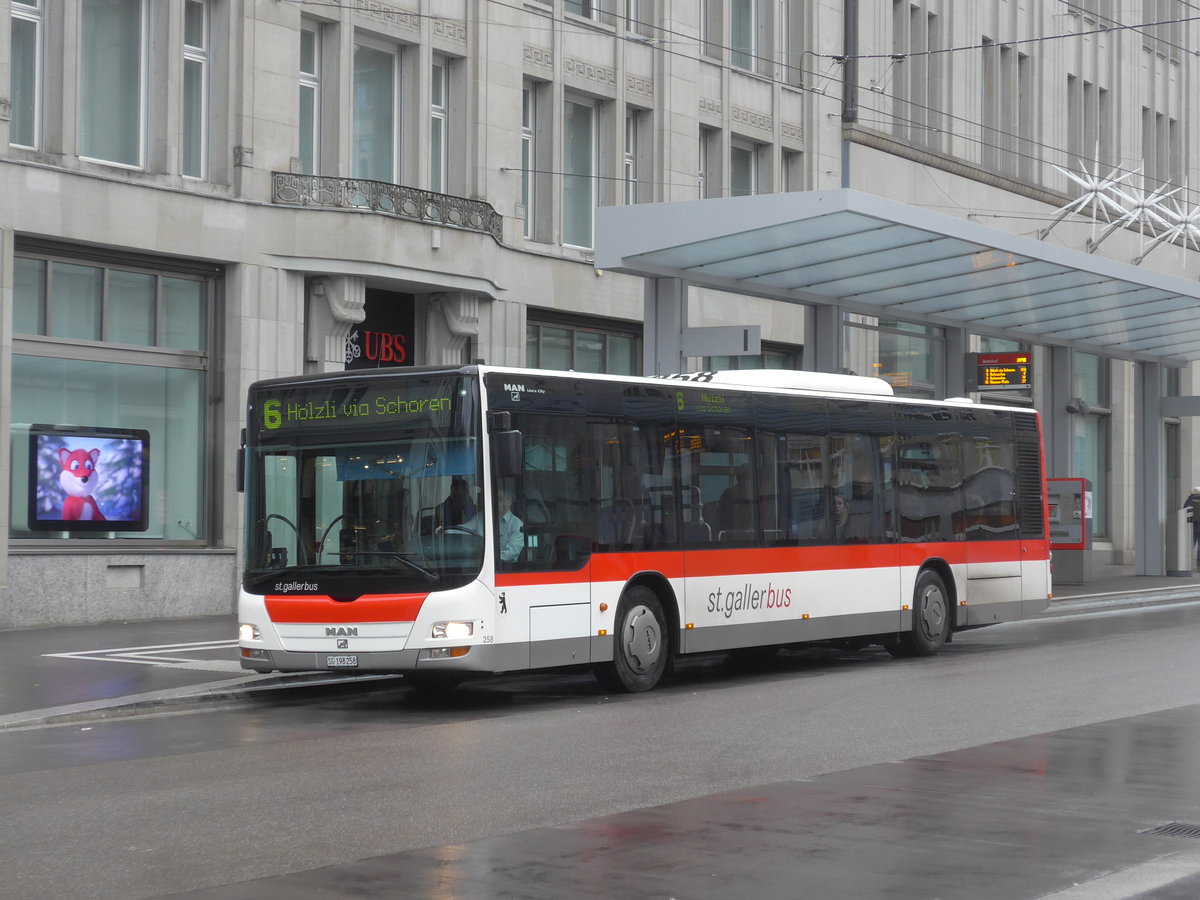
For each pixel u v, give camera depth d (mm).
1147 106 50625
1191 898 7012
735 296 34219
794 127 36375
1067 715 13516
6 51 21906
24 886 7273
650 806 9258
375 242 25328
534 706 14922
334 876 7438
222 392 24703
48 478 22734
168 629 21828
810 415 18344
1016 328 31141
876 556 19078
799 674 18141
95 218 22734
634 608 15961
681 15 32938
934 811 9102
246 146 24750
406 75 27734
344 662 14547
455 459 14484
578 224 31375
